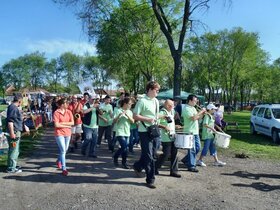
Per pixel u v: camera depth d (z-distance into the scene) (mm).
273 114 17375
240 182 8125
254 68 62312
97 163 9828
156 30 29141
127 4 26609
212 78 61812
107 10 26125
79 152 11727
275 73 67688
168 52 31391
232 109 61969
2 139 10320
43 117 22406
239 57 57969
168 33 16766
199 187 7562
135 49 29969
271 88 69062
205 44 57969
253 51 57688
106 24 26844
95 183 7641
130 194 6910
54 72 114812
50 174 8383
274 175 8984
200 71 60781
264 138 18375
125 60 31078
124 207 6184
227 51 58094
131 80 44344
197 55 57281
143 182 7793
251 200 6758
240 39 56781
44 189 7160
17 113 8445
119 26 27344
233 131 20484
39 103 25359
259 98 79750
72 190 7109
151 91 7434
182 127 9852
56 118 8312
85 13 17828
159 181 7941
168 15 25000
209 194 7066
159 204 6375
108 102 12523
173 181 7988
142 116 7297
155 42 30531
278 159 11680
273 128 16734
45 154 11273
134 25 27656
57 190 7105
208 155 11953
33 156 10820
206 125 9758
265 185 7914
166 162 10031
